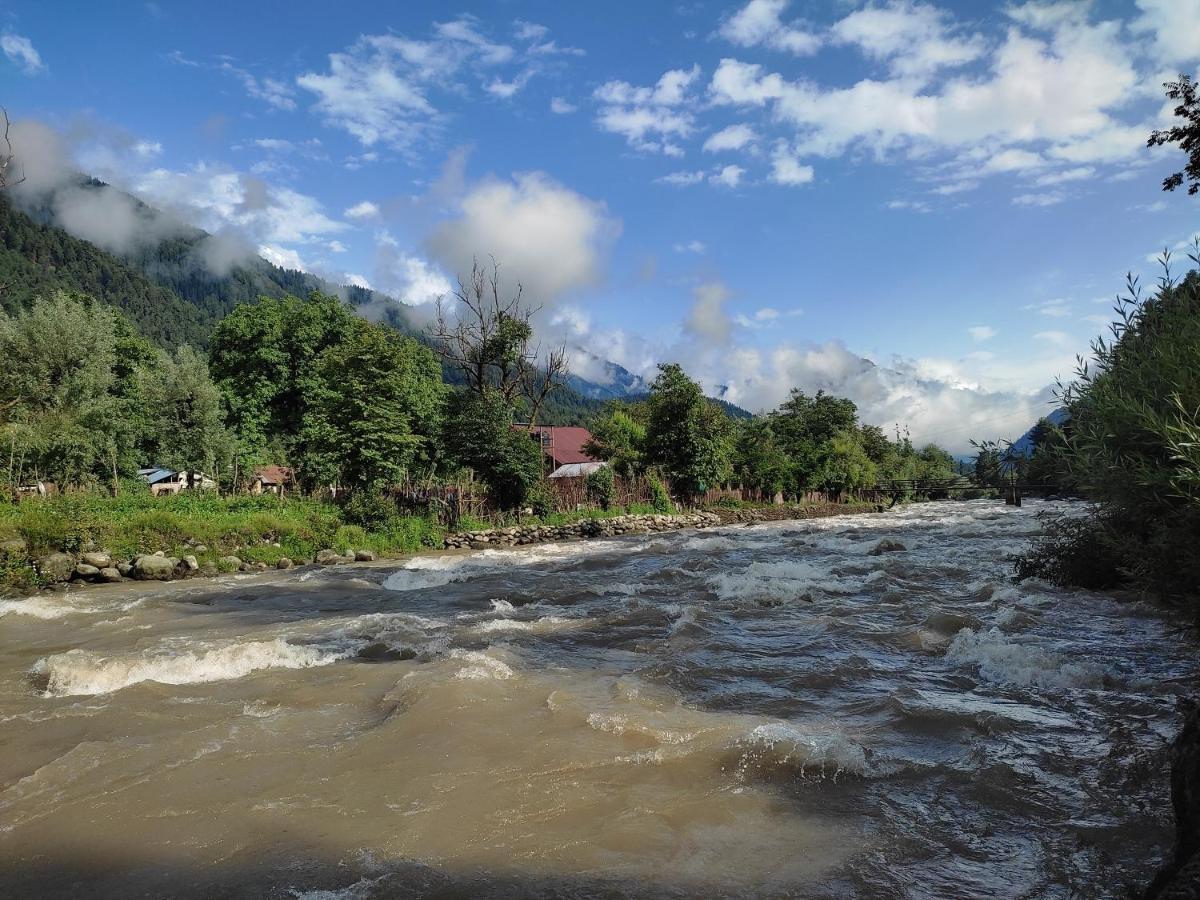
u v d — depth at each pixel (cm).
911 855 405
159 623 1152
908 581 1327
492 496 2908
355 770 545
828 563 1642
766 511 4019
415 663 855
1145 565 666
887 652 850
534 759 554
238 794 512
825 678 742
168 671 816
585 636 970
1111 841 407
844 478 5222
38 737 634
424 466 2952
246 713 686
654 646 900
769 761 535
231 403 4462
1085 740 555
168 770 556
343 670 833
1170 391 633
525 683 748
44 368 3350
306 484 3822
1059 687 691
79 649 970
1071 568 1170
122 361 4381
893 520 3350
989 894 364
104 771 557
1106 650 807
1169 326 699
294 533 2092
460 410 3006
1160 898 250
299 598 1394
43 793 521
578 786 506
